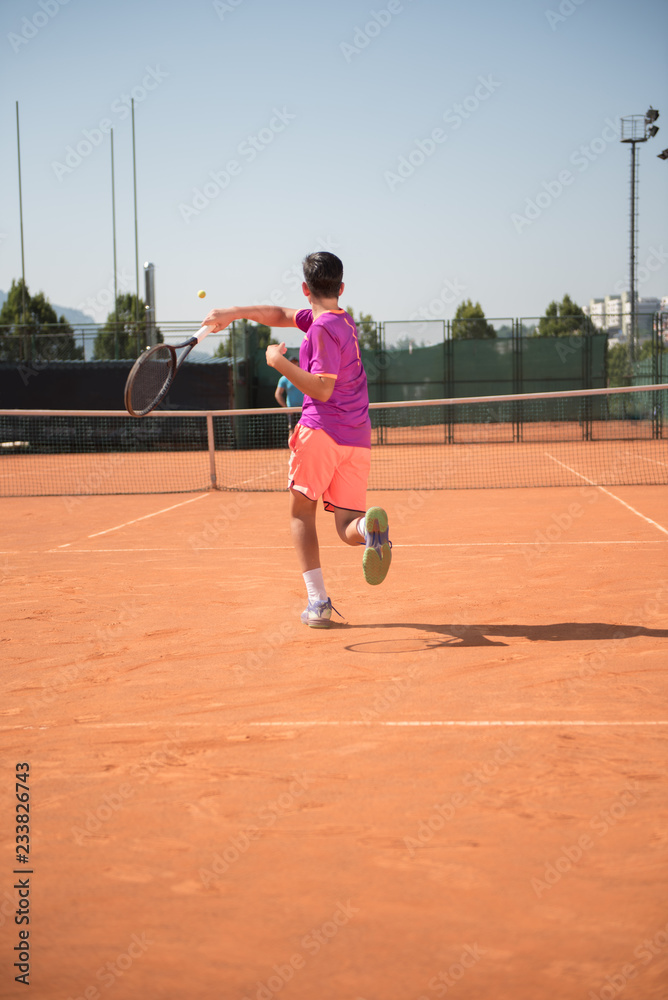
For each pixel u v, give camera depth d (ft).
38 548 23.13
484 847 6.68
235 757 8.59
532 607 14.80
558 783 7.78
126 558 21.21
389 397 71.46
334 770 8.20
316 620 13.73
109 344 72.28
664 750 8.48
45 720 9.82
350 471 13.67
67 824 7.25
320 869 6.43
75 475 50.31
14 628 14.24
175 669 11.71
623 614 14.12
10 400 70.69
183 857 6.66
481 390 70.90
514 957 5.38
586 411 70.28
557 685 10.58
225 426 69.41
